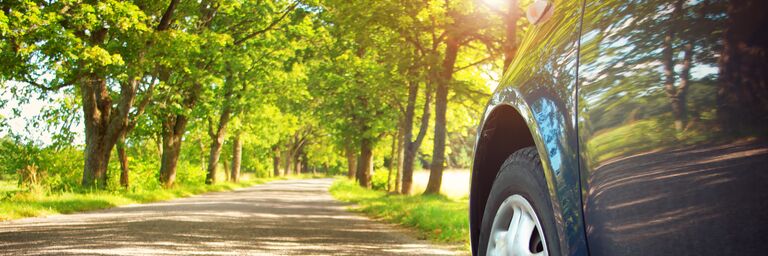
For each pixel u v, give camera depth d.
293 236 11.15
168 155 34.88
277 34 32.03
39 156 26.56
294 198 31.64
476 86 27.75
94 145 25.62
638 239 1.71
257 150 71.00
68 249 8.23
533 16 2.69
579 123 1.96
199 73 28.27
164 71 27.73
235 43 30.98
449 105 33.50
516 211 2.48
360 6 20.33
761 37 1.42
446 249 9.50
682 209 1.58
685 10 1.68
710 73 1.54
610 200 1.80
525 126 2.69
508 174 2.52
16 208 15.00
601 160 1.85
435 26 21.73
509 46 19.39
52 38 16.73
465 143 51.00
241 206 22.11
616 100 1.83
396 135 46.84
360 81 35.66
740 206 1.44
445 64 25.64
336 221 15.76
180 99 28.78
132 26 19.52
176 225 12.65
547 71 2.25
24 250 8.09
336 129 42.03
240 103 36.69
